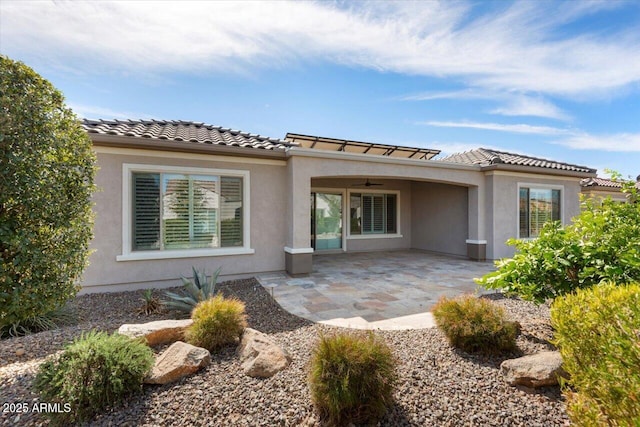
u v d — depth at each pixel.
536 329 4.65
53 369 2.98
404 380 3.37
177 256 8.41
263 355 3.65
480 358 3.89
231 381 3.34
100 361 3.00
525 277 4.49
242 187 9.27
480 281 4.90
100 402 2.87
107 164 7.71
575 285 4.22
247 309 6.45
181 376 3.38
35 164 3.31
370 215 15.75
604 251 4.05
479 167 12.03
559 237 4.53
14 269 3.19
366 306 6.70
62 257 3.54
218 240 8.98
